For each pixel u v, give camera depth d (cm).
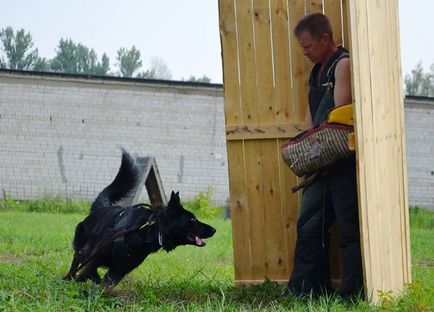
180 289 713
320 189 677
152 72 5159
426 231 1969
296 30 684
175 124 2719
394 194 721
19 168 2592
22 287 650
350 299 648
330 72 665
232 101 773
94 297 617
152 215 695
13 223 1580
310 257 684
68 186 2625
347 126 639
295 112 761
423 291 665
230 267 996
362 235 610
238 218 777
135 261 700
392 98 734
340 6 741
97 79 2644
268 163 769
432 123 2853
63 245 1158
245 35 769
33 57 4597
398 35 775
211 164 2748
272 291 730
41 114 2611
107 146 2656
